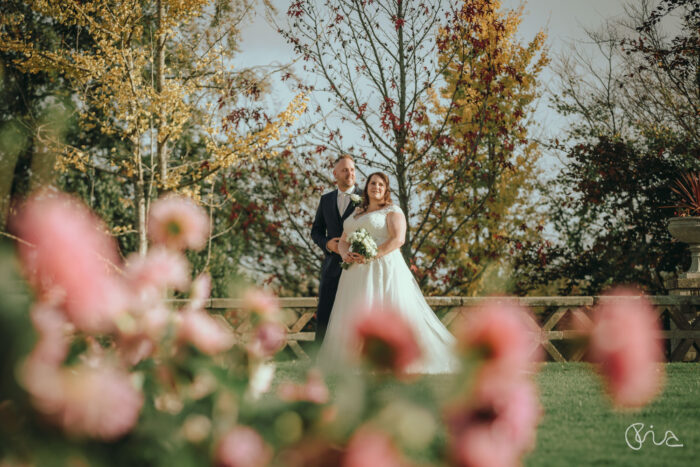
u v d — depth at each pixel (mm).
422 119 10969
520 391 1085
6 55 9656
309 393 1395
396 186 11562
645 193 12148
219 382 1359
